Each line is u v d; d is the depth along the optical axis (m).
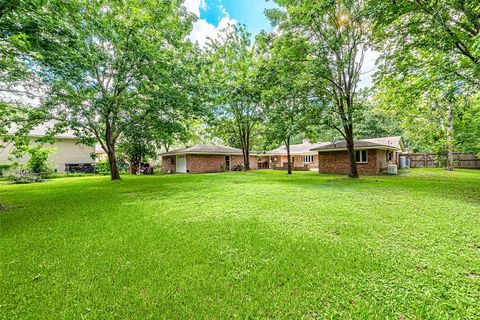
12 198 7.50
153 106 11.08
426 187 8.34
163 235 3.63
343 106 12.06
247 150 22.42
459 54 6.99
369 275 2.36
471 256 2.74
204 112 12.19
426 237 3.37
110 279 2.36
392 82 9.21
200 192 8.09
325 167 18.95
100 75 11.36
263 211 5.08
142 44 9.94
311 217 4.55
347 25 10.63
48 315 1.84
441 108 11.32
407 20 7.49
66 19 6.20
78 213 5.18
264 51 12.71
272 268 2.54
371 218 4.38
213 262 2.70
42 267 2.63
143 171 23.89
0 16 4.79
